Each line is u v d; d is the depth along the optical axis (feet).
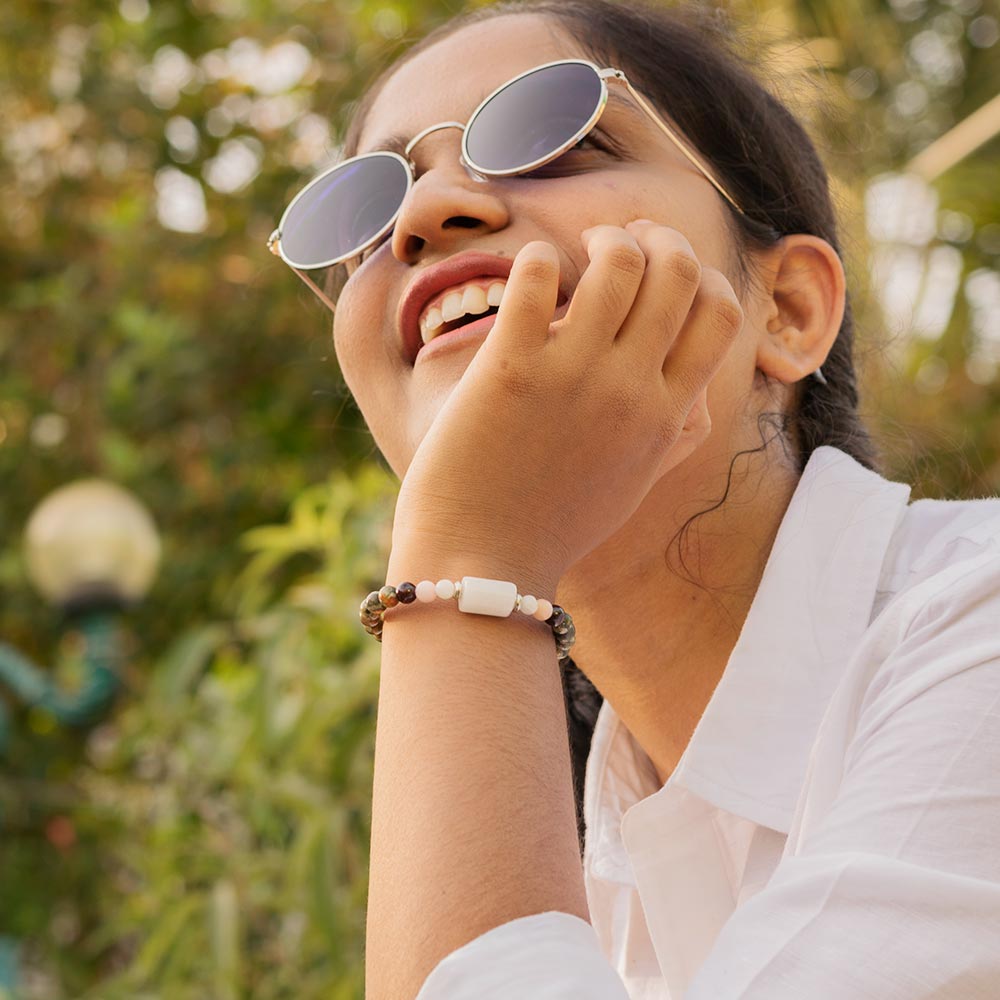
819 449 3.90
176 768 9.57
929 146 13.21
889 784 2.72
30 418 15.58
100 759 14.82
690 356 3.23
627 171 3.96
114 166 15.66
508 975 2.54
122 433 14.69
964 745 2.69
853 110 8.77
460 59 4.33
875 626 3.13
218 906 8.13
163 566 14.48
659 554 3.88
